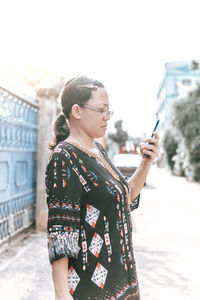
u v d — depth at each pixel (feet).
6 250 14.12
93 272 3.94
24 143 16.90
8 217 14.42
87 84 4.29
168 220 22.88
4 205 14.28
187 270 13.02
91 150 4.48
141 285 11.42
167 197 36.01
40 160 17.04
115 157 48.19
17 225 15.70
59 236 3.73
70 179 3.93
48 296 9.93
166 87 159.02
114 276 4.02
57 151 4.08
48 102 17.85
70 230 3.78
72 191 3.90
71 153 4.09
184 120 61.93
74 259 3.96
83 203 4.03
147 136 5.31
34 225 18.17
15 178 15.53
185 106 62.44
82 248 3.95
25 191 16.99
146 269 13.09
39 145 17.11
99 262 3.96
